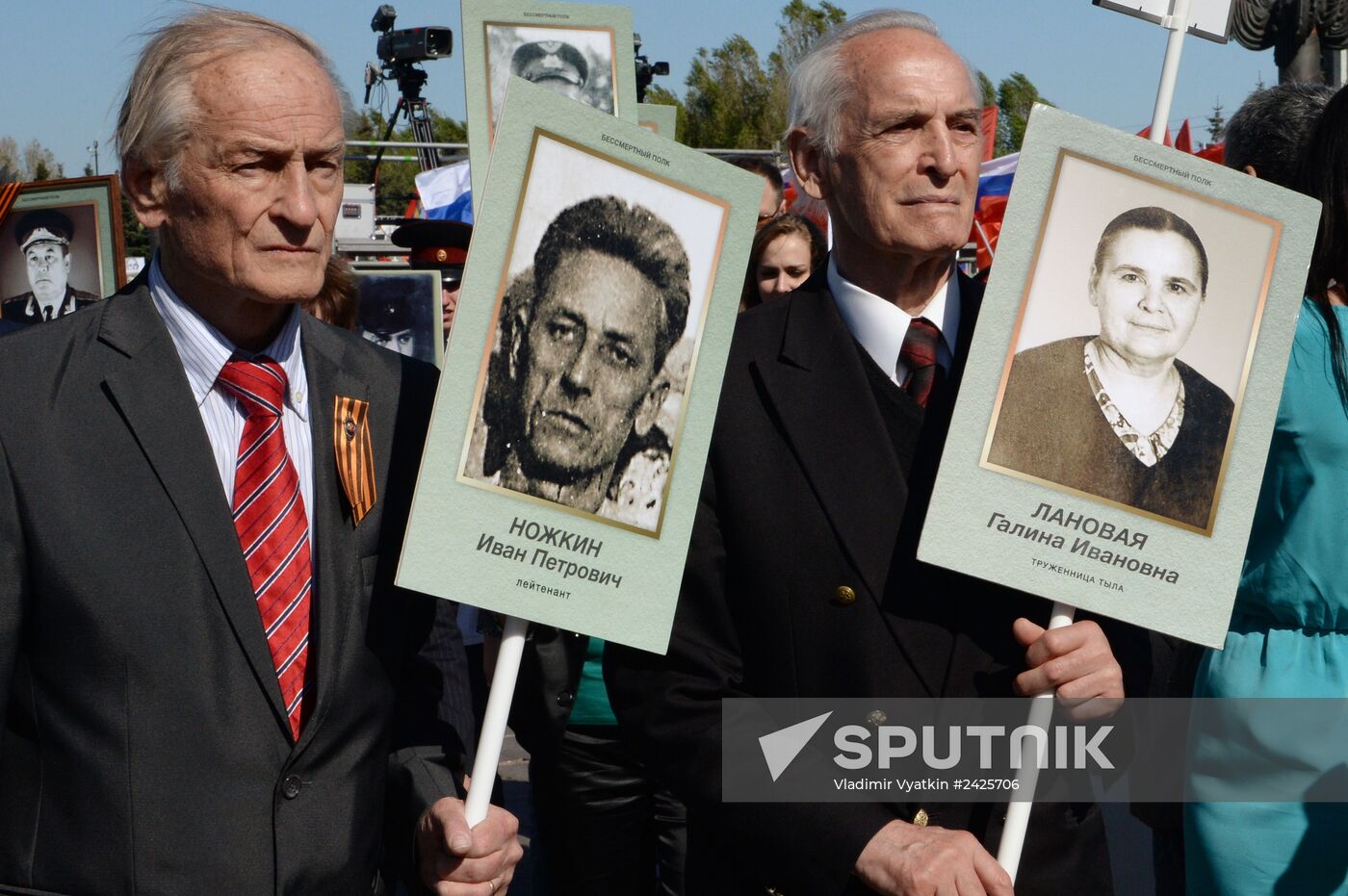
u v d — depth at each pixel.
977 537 2.19
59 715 1.96
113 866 1.93
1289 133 3.09
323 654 2.07
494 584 2.11
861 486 2.36
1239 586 2.66
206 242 1.99
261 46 2.00
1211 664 2.68
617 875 3.81
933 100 2.29
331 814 2.07
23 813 1.99
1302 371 2.53
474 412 2.10
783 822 2.28
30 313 4.69
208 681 1.98
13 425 1.95
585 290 2.16
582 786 3.74
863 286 2.45
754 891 2.45
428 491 2.08
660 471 2.20
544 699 3.60
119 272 4.64
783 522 2.38
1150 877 4.18
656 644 2.20
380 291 5.17
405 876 2.27
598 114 2.16
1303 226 2.28
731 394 2.45
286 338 2.16
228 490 2.09
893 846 2.19
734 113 36.34
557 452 2.14
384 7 12.88
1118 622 2.47
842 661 2.34
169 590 1.97
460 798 2.30
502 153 2.11
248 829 1.99
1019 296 2.20
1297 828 2.60
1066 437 2.21
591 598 2.17
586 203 2.16
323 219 2.05
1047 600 2.37
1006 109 34.56
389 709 2.20
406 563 2.06
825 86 2.38
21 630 1.97
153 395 2.02
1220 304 2.26
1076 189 2.22
